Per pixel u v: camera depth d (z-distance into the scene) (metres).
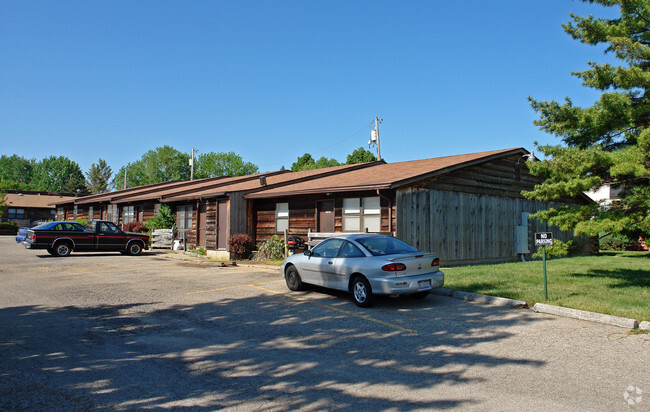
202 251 20.45
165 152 87.69
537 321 7.24
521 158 19.00
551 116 10.12
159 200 24.52
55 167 111.75
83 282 11.41
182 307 8.34
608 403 4.11
